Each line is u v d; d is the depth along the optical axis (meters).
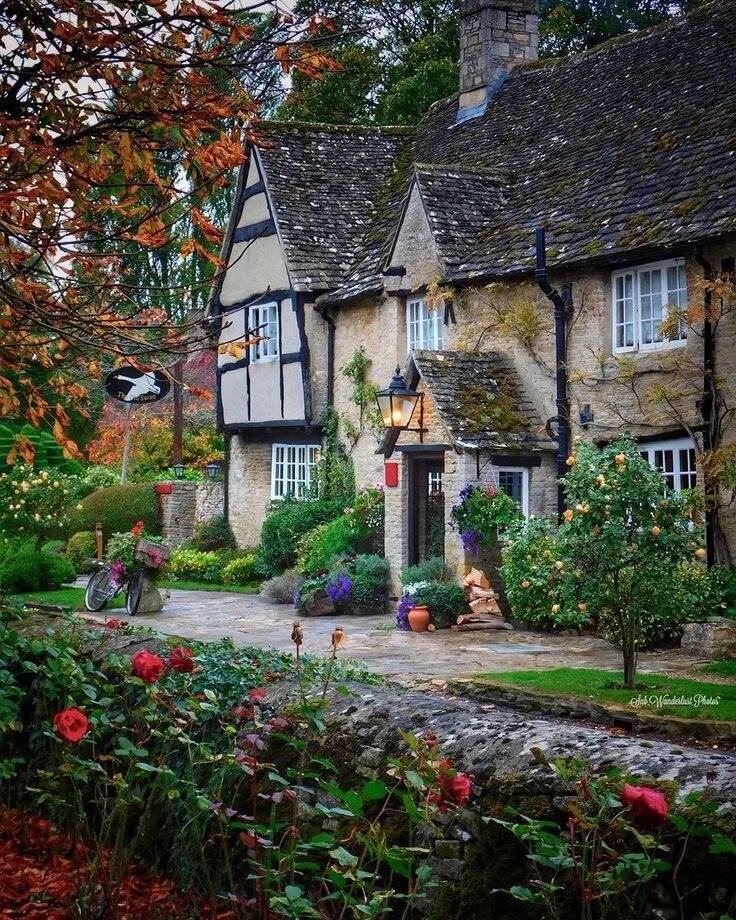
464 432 16.30
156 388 18.12
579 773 4.29
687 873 3.83
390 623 16.22
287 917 4.41
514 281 17.50
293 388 21.94
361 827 5.03
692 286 15.04
